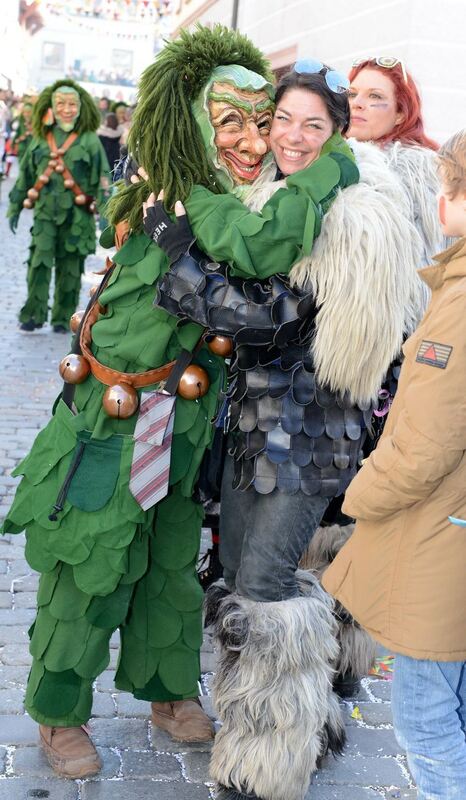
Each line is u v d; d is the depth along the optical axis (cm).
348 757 267
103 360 233
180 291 215
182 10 1717
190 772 254
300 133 216
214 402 236
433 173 262
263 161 226
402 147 269
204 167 221
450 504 189
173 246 216
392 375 258
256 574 225
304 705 223
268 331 214
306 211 205
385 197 215
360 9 784
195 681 263
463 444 181
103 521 230
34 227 754
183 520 252
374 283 211
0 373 650
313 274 211
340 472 226
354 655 280
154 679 263
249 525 229
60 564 239
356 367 218
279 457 221
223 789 232
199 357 236
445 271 192
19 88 3962
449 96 692
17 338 758
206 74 221
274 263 209
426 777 196
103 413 230
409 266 218
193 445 233
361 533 203
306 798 247
